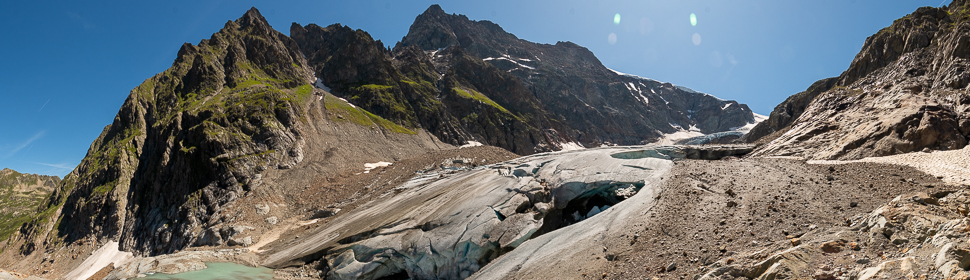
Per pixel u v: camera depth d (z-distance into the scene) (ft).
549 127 490.08
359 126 276.82
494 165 147.64
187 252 110.42
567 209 104.73
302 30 504.84
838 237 42.45
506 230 89.51
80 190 224.94
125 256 171.83
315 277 95.66
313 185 187.01
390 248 94.12
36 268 181.27
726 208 67.21
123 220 196.34
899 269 32.68
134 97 280.51
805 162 96.78
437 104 388.37
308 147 221.66
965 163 76.13
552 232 81.30
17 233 218.59
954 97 110.11
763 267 40.60
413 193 135.54
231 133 202.69
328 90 387.75
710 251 52.95
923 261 32.94
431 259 90.43
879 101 127.75
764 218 59.16
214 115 218.18
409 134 300.61
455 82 463.83
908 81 133.18
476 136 378.94
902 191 64.59
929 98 114.93
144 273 93.35
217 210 164.04
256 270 101.14
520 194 104.37
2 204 399.44
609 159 118.21
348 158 224.74
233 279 90.94
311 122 250.78
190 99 257.55
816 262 38.83
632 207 79.71
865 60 216.33
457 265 89.45
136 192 204.64
